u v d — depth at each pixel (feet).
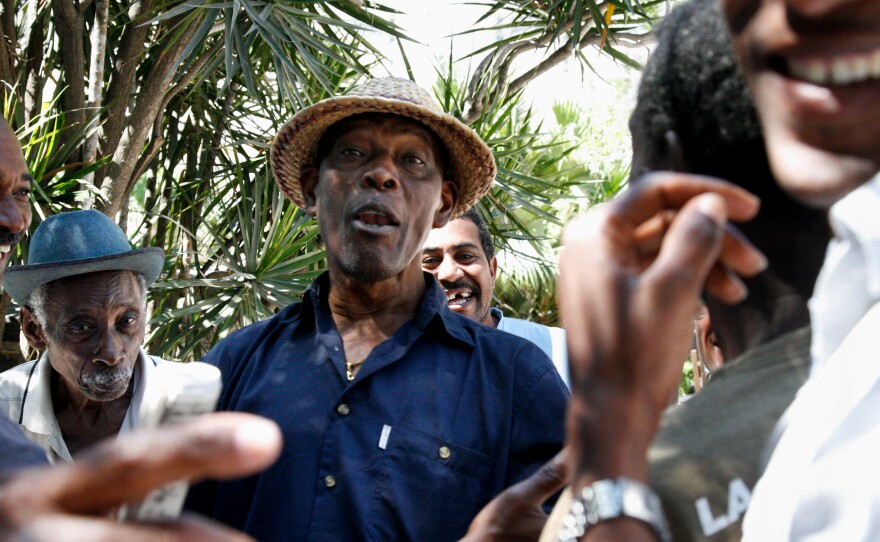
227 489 5.81
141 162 18.85
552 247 27.73
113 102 17.24
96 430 8.00
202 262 20.45
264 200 19.20
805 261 2.46
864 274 2.01
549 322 28.40
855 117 1.86
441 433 5.71
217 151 20.56
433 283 6.44
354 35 17.12
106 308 7.75
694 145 2.66
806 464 1.98
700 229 1.81
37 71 17.97
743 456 2.21
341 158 6.49
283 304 16.96
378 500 5.53
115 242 8.06
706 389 2.44
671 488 2.22
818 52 1.88
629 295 1.81
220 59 17.28
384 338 6.20
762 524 2.01
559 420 5.80
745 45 1.99
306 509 5.57
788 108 1.92
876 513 1.84
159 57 17.25
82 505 1.34
